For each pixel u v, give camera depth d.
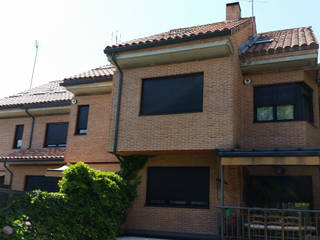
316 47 12.32
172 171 13.70
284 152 10.04
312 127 13.25
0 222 7.95
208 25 17.78
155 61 13.53
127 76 14.04
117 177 12.62
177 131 12.47
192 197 13.09
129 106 13.62
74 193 10.40
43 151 17.77
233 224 11.72
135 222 13.48
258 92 13.67
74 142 16.23
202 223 12.46
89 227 10.55
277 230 10.98
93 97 16.39
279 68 13.26
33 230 8.63
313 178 12.26
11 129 19.77
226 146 11.59
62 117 18.30
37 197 9.17
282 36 15.66
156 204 13.60
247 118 13.47
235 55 12.91
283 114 13.08
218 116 11.97
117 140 13.45
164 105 13.23
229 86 12.09
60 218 9.53
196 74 12.97
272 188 12.84
